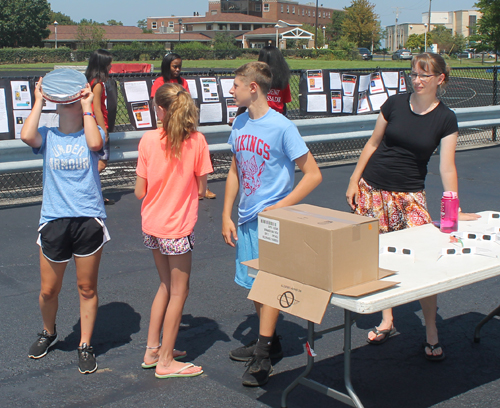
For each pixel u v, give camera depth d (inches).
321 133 353.1
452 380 123.5
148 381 122.0
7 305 159.6
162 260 123.6
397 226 139.8
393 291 92.7
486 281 183.5
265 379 120.1
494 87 437.7
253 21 4188.0
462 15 4857.3
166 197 118.5
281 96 242.5
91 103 121.7
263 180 121.3
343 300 90.7
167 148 116.7
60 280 127.1
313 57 2566.4
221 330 147.6
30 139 118.0
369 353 135.8
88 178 122.0
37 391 117.2
